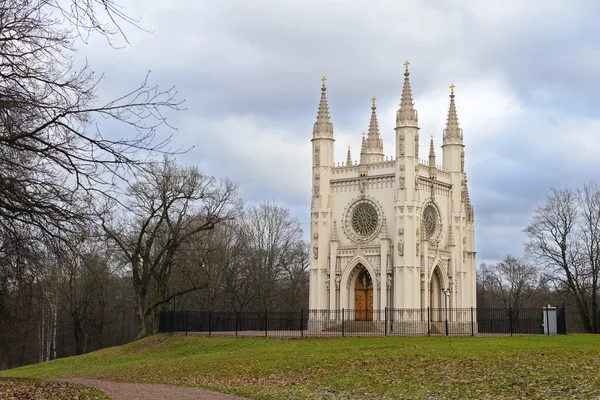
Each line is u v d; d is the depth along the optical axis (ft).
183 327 302.86
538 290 529.04
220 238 422.00
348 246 340.80
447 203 364.99
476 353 162.91
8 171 93.97
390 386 129.59
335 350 196.85
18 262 102.94
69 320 427.33
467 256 371.76
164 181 288.10
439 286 354.33
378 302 328.70
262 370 166.61
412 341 218.79
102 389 130.00
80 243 102.17
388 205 335.67
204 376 165.17
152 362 212.84
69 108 89.35
